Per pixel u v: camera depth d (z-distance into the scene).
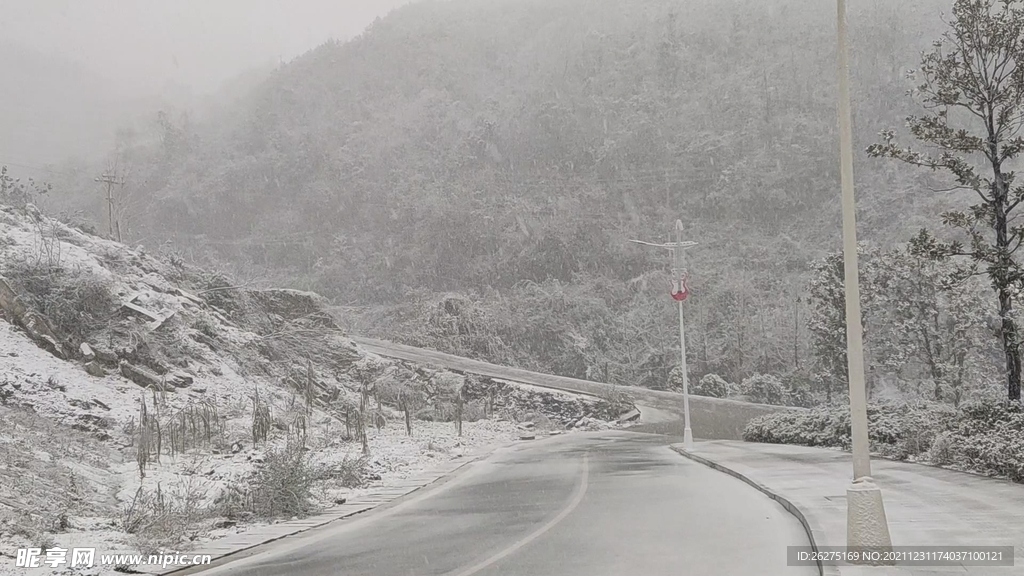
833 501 12.12
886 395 53.53
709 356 79.69
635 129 128.88
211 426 24.14
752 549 9.20
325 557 10.11
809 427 26.30
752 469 17.86
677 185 118.06
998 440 14.95
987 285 40.56
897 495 12.23
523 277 101.00
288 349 38.41
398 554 10.02
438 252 107.62
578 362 79.19
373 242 116.56
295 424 26.66
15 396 20.84
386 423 35.28
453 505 15.02
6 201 34.69
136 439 20.56
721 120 128.50
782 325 79.12
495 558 9.33
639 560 8.80
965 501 11.38
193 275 40.09
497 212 111.12
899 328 39.84
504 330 81.31
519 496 15.94
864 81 125.31
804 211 108.31
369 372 42.09
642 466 21.64
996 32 19.41
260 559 10.25
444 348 73.81
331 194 128.12
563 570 8.45
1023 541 8.41
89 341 26.81
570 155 127.88
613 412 50.16
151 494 14.82
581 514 12.83
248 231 129.25
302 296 44.06
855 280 8.79
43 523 11.46
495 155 131.12
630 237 106.25
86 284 27.94
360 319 84.50
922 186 97.12
